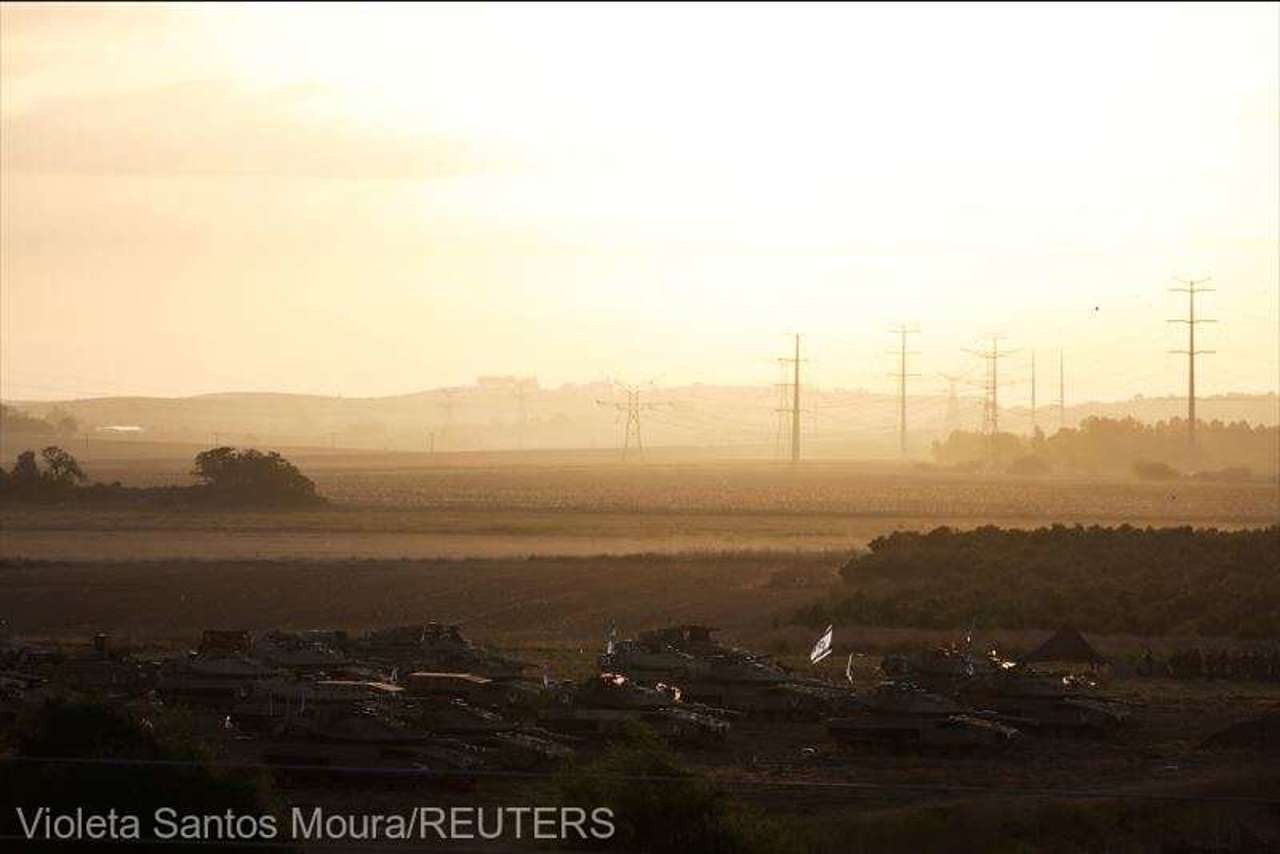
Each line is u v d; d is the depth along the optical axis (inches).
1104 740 7150.6
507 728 6309.1
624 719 6727.4
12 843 4234.7
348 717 5885.8
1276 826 5565.9
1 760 4387.3
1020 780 6102.4
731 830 4672.7
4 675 7130.9
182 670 7554.1
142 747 4694.9
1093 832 5418.3
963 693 7544.3
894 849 5157.5
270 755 5846.5
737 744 6953.7
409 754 5821.9
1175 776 6200.8
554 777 4953.3
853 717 6860.2
